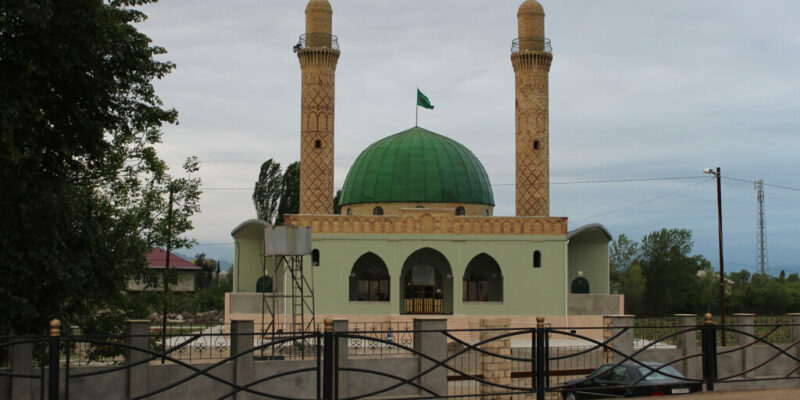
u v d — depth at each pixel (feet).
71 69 77.97
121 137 105.50
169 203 112.47
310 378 77.82
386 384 76.95
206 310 263.29
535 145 166.50
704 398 67.36
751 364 86.17
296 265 155.94
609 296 162.81
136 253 102.99
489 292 172.76
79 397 69.67
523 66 167.73
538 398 64.59
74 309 89.15
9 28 71.41
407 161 179.52
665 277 305.53
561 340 156.46
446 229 159.53
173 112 91.25
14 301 76.54
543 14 169.37
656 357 84.79
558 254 160.86
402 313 167.22
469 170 183.21
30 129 75.31
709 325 70.54
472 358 104.63
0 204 76.07
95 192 101.96
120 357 111.14
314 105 162.30
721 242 155.94
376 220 158.61
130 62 85.61
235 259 176.45
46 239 78.23
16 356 66.44
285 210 239.09
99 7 77.97
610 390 74.02
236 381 75.61
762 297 301.22
